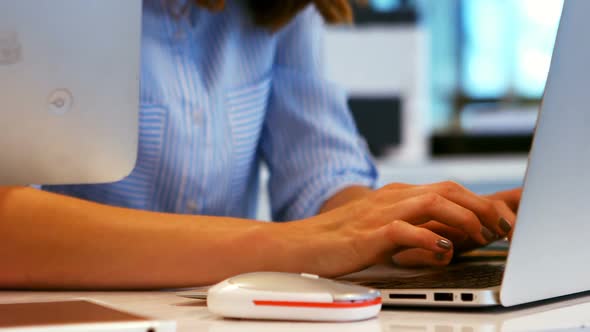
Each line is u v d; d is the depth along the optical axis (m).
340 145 1.23
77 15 0.63
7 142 0.63
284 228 0.66
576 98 0.49
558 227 0.52
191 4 1.13
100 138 0.65
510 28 2.92
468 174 2.56
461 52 2.96
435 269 0.76
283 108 1.26
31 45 0.62
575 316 0.51
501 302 0.51
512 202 0.88
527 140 2.89
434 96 2.97
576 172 0.51
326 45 2.57
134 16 0.64
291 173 1.23
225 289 0.51
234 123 1.17
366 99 2.62
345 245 0.63
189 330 0.47
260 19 1.17
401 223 0.62
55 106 0.63
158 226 0.67
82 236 0.67
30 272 0.67
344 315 0.49
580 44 0.48
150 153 1.09
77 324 0.42
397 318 0.51
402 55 2.60
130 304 0.59
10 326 0.41
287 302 0.50
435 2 2.95
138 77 0.65
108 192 1.08
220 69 1.14
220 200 1.17
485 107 2.96
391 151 2.67
